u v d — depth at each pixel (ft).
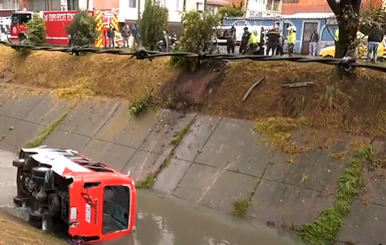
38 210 29.91
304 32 92.79
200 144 43.68
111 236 29.58
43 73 68.28
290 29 74.54
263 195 36.19
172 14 143.02
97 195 28.50
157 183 42.01
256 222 34.55
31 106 62.39
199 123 46.14
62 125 55.72
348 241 30.73
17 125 60.08
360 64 37.27
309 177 35.58
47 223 29.17
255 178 37.73
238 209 35.94
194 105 48.42
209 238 32.45
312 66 44.42
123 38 96.43
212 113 46.47
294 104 42.14
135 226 33.96
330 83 40.50
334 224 31.71
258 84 45.70
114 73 59.77
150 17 60.80
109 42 90.38
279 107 42.91
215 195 38.09
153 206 37.99
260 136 40.93
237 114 44.78
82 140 51.75
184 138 45.19
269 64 47.26
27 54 74.02
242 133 42.42
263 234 32.96
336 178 34.50
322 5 132.05
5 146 57.11
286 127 40.32
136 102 51.29
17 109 63.41
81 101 57.93
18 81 70.49
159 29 60.59
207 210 37.01
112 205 29.89
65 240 28.50
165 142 45.80
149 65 57.11
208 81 49.55
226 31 73.46
